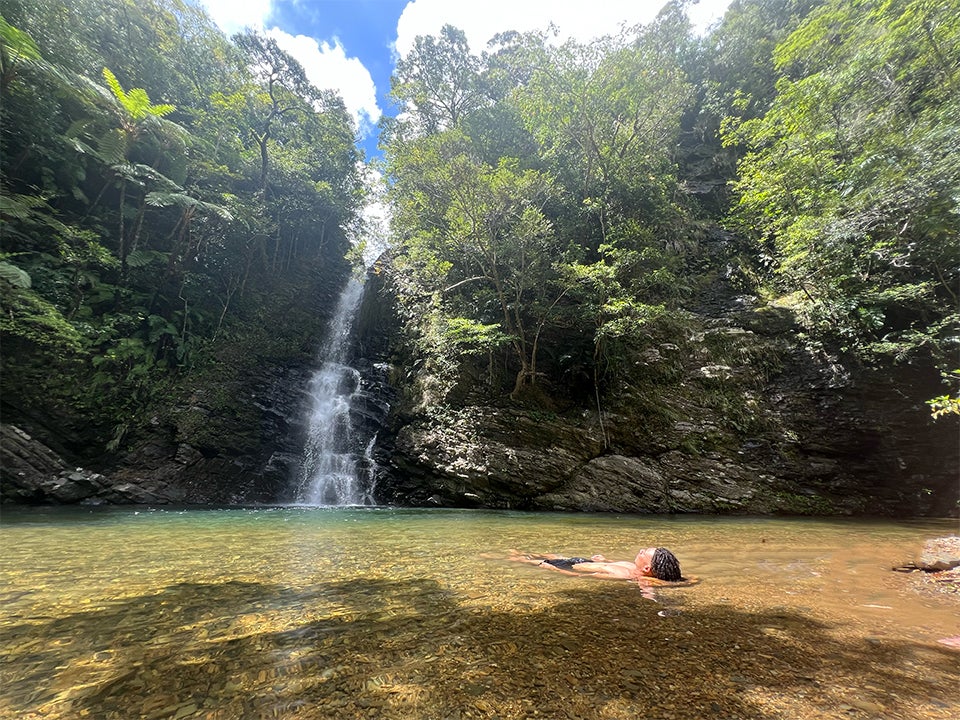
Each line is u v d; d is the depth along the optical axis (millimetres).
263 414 15680
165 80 18125
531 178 15547
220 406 14742
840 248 12742
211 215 16984
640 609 3053
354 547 5547
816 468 13047
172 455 13234
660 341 16031
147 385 13570
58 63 13469
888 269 13039
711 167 24578
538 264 15320
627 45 18547
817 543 6555
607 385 15023
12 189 12898
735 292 18078
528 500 13023
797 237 13508
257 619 2766
